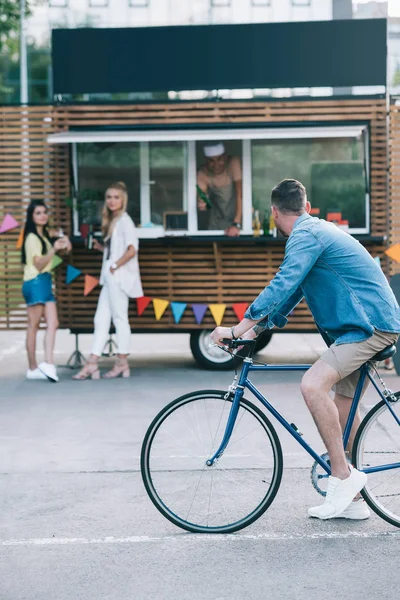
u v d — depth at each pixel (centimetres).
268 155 1330
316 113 1301
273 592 512
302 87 1299
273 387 1143
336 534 609
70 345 1603
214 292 1309
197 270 1310
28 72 3631
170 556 571
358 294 606
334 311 609
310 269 606
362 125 1301
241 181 1332
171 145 1334
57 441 878
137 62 1305
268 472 620
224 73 1301
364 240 1297
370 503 625
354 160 1322
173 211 1338
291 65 1298
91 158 1336
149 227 1332
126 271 1223
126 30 1303
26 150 1322
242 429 623
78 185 1338
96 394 1115
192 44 1300
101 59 1306
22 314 1337
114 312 1228
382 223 1312
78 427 937
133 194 1339
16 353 1510
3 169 1323
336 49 1296
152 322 1316
